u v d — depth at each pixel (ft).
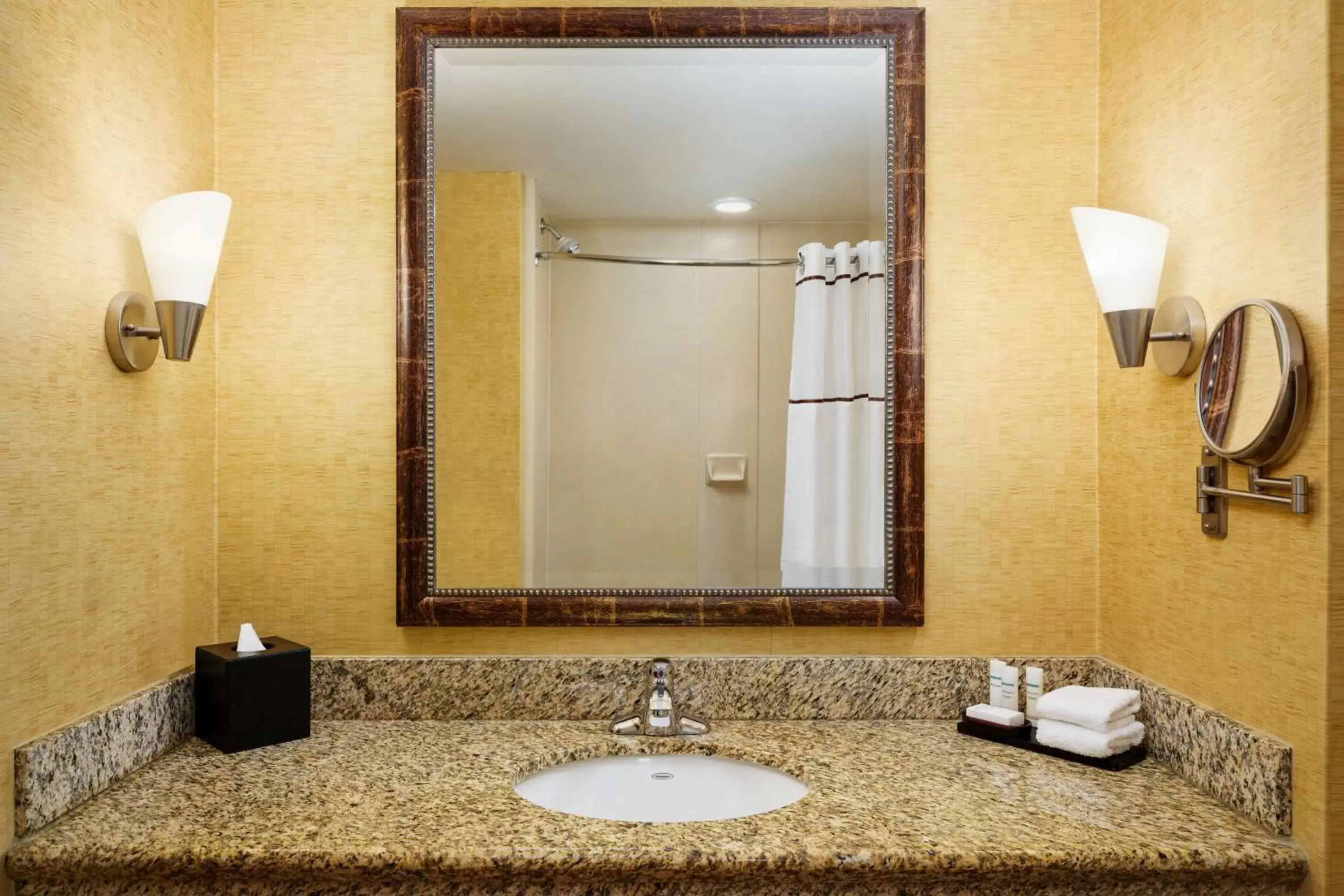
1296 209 3.87
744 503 5.58
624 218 5.57
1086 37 5.64
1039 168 5.64
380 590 5.64
